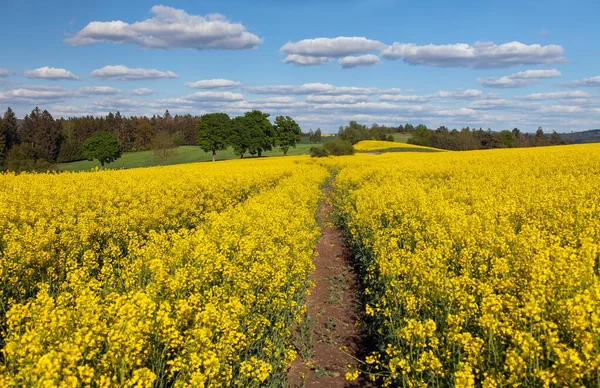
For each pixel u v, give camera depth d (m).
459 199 18.75
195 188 23.52
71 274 7.89
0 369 4.55
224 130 88.38
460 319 6.28
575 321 5.11
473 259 9.24
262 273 8.62
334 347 9.32
